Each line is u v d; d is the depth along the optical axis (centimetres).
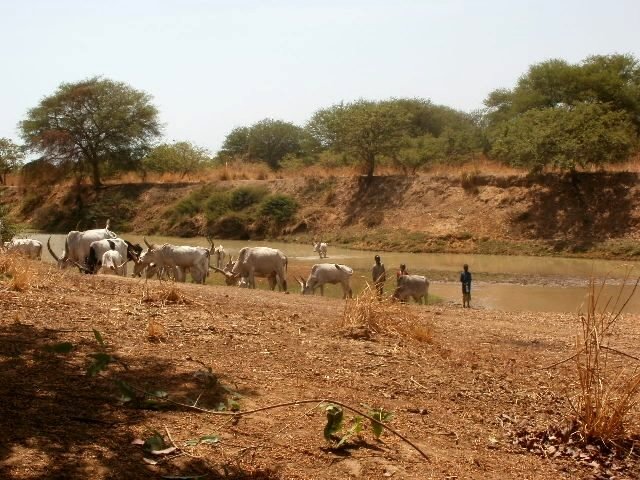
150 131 5400
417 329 974
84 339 727
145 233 4691
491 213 3638
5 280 1043
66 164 5206
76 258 1988
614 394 681
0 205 2248
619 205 3397
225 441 516
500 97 6069
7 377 580
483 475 523
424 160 4412
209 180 5025
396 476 496
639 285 2452
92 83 5278
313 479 479
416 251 3522
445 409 662
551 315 1520
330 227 4053
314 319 1068
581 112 3631
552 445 600
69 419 513
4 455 448
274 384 659
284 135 7006
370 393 675
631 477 552
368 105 4488
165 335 793
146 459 471
